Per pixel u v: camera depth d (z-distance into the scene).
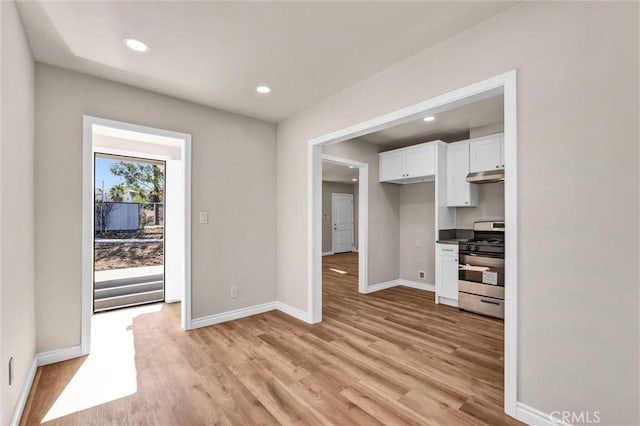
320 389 2.02
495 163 3.86
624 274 1.39
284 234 3.75
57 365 2.32
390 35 2.04
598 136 1.46
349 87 2.84
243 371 2.25
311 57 2.32
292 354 2.54
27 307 1.99
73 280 2.46
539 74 1.65
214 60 2.35
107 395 1.95
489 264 3.55
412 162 4.57
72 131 2.47
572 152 1.54
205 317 3.23
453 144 4.34
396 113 2.43
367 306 3.99
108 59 2.32
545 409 1.62
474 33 1.94
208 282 3.26
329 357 2.48
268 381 2.12
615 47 1.41
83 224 2.50
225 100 3.13
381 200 5.00
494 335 2.97
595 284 1.47
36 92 2.32
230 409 1.81
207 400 1.90
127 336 2.92
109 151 3.72
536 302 1.65
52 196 2.37
